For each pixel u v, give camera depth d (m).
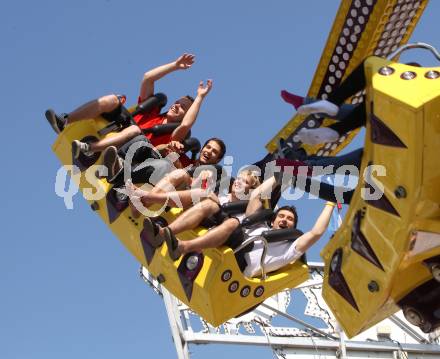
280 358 14.41
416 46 6.68
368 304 7.00
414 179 6.09
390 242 6.50
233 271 9.23
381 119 6.21
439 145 6.00
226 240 9.35
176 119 11.30
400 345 15.15
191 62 11.26
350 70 7.64
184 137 10.98
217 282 9.12
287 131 8.55
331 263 7.31
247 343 14.23
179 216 9.48
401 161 6.14
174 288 9.68
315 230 9.70
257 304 9.84
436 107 5.92
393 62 6.42
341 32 7.64
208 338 14.00
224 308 9.41
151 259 9.72
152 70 11.27
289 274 9.93
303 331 14.79
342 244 7.14
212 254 9.20
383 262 6.65
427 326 6.88
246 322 14.81
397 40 7.66
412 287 6.93
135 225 9.79
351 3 7.52
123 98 10.54
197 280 9.17
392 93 6.08
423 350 15.20
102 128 10.23
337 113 6.95
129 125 10.39
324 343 14.64
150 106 11.20
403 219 6.29
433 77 6.09
